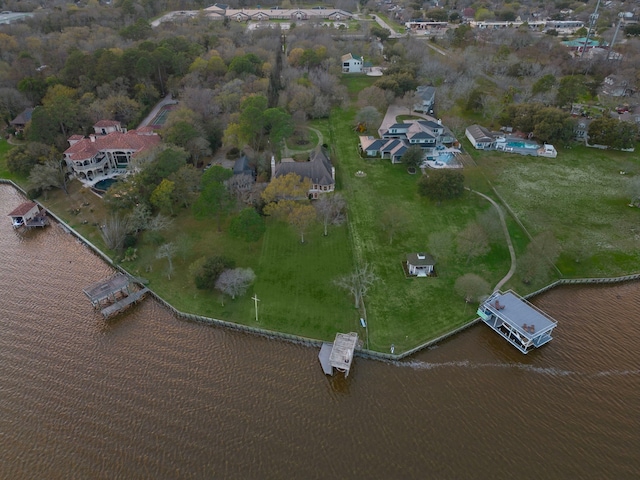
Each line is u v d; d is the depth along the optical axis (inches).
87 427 2518.5
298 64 7052.2
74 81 5964.6
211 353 2974.9
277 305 3260.3
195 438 2459.4
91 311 3299.7
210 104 5408.5
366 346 2972.4
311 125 5925.2
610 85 6875.0
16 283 3535.9
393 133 5462.6
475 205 4308.6
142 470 2311.8
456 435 2485.2
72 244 3971.5
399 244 3811.5
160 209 4156.0
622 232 3981.3
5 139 5536.4
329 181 4367.6
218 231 3934.5
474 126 5605.3
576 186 4626.0
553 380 2802.7
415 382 2790.4
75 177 4744.1
